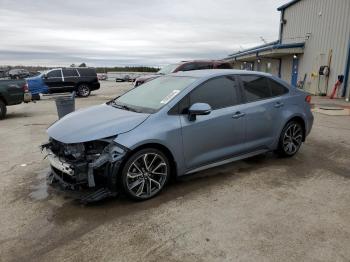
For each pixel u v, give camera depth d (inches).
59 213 146.5
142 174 154.2
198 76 183.2
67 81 739.4
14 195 167.0
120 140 146.0
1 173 200.5
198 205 151.6
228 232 128.0
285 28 913.5
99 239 124.8
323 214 142.3
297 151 229.6
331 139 277.1
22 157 234.4
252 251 115.6
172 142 159.5
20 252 117.6
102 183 150.5
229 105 184.4
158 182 160.7
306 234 126.3
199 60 525.3
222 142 180.9
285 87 216.8
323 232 127.6
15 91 427.8
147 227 132.8
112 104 192.5
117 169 144.6
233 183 177.6
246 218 138.9
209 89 179.0
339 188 170.9
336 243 120.2
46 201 159.2
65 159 152.3
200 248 117.7
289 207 148.9
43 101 676.7
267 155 229.3
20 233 130.3
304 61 793.6
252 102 195.2
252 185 174.7
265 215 141.4
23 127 354.6
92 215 143.9
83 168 144.9
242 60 1312.7
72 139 146.8
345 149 245.4
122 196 161.8
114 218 140.7
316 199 157.4
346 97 614.5
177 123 161.8
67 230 131.9
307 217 139.6
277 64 970.7
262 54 896.3
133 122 153.9
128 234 127.9
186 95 169.2
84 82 759.7
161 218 139.9
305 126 225.3
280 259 111.0
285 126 213.9
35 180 188.2
